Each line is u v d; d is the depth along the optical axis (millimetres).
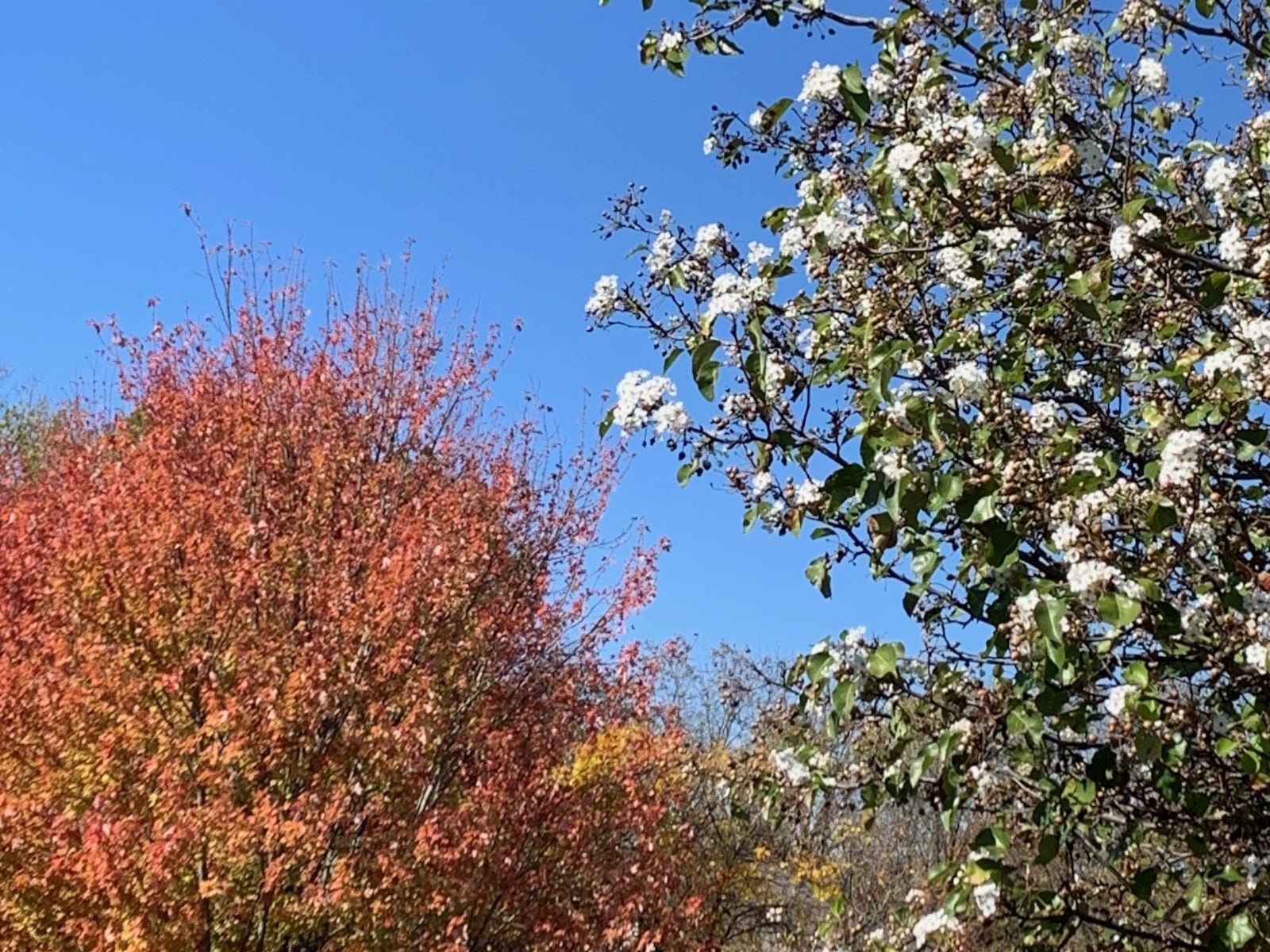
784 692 8062
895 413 3514
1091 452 3826
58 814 6918
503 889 7680
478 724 8672
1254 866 3770
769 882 11422
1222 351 3535
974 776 4070
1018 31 4453
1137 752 3273
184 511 8906
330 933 7000
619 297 4449
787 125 4742
